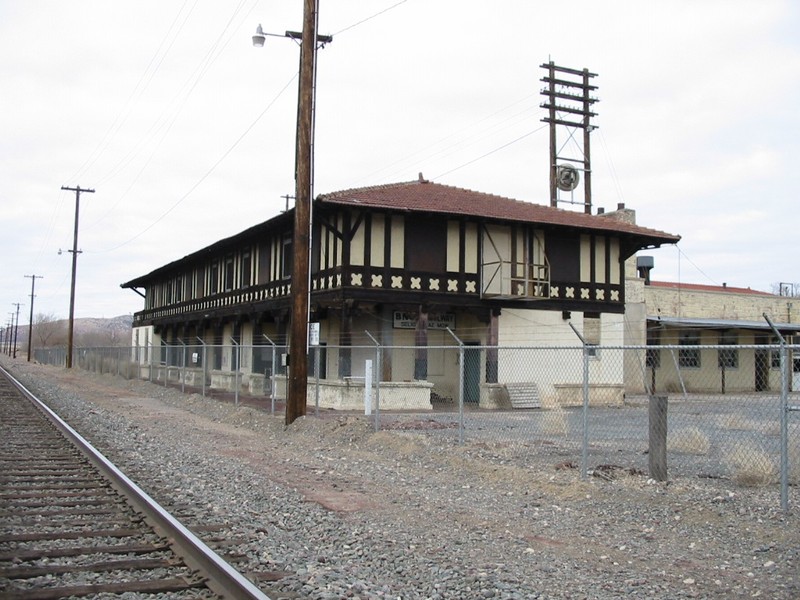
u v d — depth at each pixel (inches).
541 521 358.3
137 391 1309.1
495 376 1071.6
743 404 997.8
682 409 941.8
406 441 585.6
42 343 5398.6
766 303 1681.8
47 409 852.6
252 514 349.1
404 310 1033.5
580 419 824.9
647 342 1453.0
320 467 504.4
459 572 266.7
